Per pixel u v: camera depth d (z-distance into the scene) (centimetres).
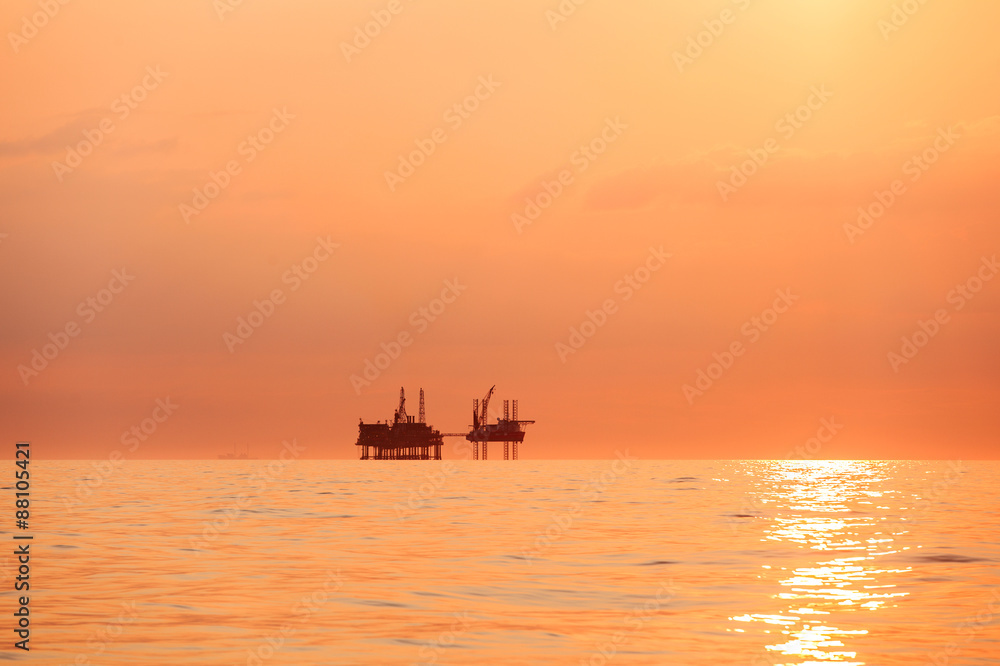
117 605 5369
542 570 6894
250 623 4888
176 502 15488
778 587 6109
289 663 4056
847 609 5325
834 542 8925
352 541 8962
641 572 6812
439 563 7300
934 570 6975
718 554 7931
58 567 6994
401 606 5391
